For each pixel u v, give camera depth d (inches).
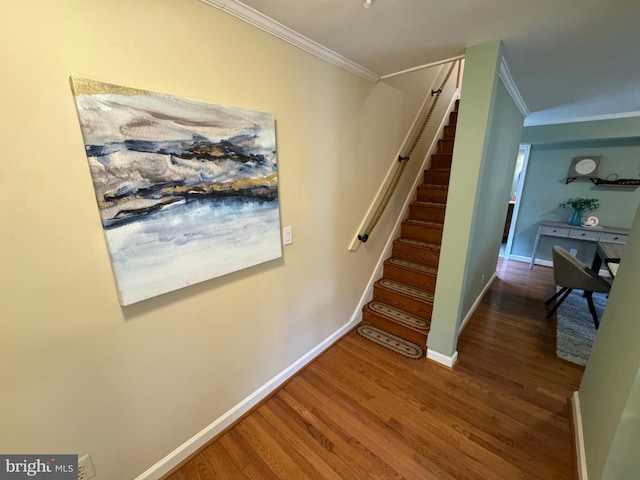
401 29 55.2
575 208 162.1
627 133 130.6
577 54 65.5
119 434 45.5
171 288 45.8
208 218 48.3
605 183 151.7
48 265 34.7
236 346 61.1
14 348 34.0
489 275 139.3
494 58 60.1
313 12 49.3
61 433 39.5
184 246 46.0
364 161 87.1
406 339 94.4
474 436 61.0
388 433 61.9
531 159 175.8
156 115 39.5
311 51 61.5
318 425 64.0
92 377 40.9
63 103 32.9
